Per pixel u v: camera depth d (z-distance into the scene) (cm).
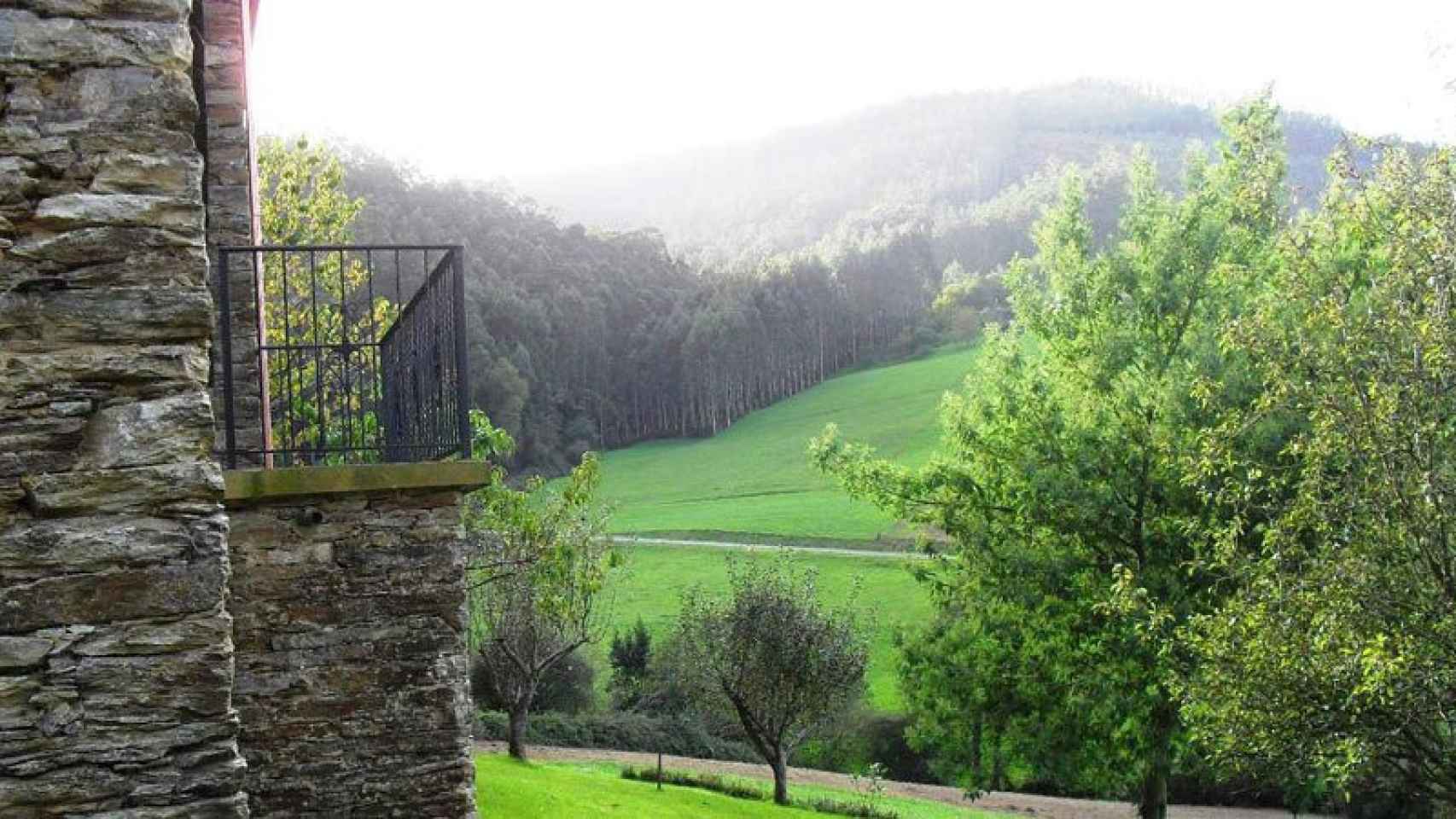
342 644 659
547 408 7531
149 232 360
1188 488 1966
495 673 2348
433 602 671
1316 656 1080
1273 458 1797
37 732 345
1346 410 1101
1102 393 2211
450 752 670
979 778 2370
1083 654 2103
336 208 2256
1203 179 2306
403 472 655
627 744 3241
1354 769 1115
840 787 2817
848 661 2419
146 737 354
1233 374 1942
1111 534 2122
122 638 352
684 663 2558
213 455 369
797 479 7775
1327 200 1295
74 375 352
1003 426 2339
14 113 351
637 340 9356
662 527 6419
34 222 352
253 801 643
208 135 822
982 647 2253
